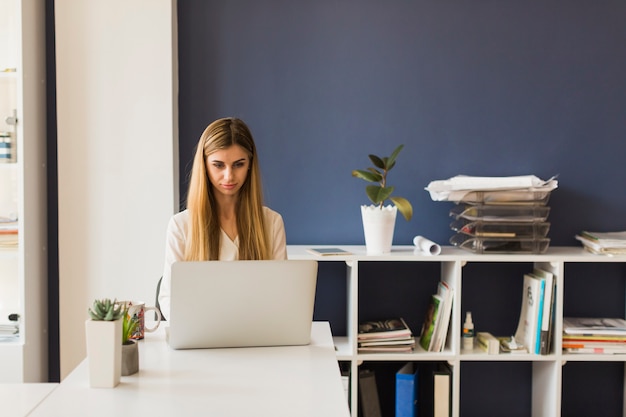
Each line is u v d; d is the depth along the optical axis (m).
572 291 3.13
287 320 1.69
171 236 2.18
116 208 2.88
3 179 2.96
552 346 2.82
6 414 1.29
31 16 2.84
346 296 3.11
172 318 1.64
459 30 3.08
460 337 2.94
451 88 3.09
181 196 3.09
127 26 2.85
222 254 2.16
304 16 3.08
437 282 3.14
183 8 3.05
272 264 1.64
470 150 3.10
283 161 3.10
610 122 3.09
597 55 3.08
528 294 2.88
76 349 2.91
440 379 2.82
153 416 1.25
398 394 2.84
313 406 1.30
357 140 3.10
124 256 2.89
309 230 3.12
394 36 3.08
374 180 2.80
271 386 1.42
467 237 2.91
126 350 1.48
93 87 2.86
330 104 3.09
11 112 2.95
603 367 3.13
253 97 3.08
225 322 1.65
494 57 3.09
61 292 2.90
